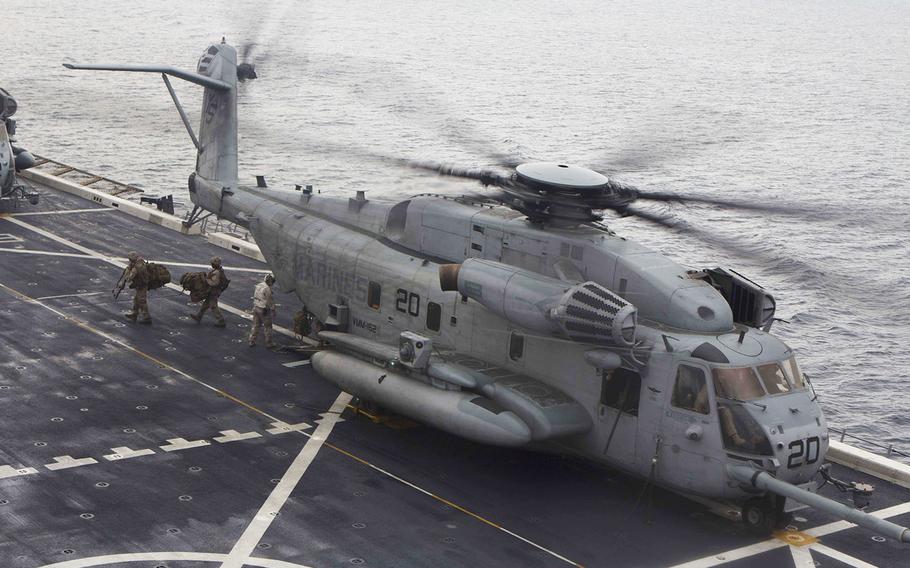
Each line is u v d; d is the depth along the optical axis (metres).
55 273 36.09
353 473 23.27
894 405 47.50
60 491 21.50
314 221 30.31
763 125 133.75
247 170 84.81
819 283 63.06
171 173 88.56
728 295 23.56
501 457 24.62
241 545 19.83
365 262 27.81
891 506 23.23
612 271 22.91
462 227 25.67
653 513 22.30
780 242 71.25
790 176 98.75
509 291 22.78
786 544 21.25
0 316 31.72
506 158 25.56
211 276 32.03
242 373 28.84
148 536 19.92
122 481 22.14
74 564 18.75
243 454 23.89
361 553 19.83
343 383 26.17
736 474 20.75
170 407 26.23
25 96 124.50
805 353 53.16
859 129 136.50
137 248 39.72
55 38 192.50
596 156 96.06
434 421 23.75
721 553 20.69
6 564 18.56
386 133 105.69
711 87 172.50
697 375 21.30
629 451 22.38
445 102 133.25
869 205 87.00
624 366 22.23
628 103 142.38
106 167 89.88
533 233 23.84
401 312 26.78
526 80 165.62
